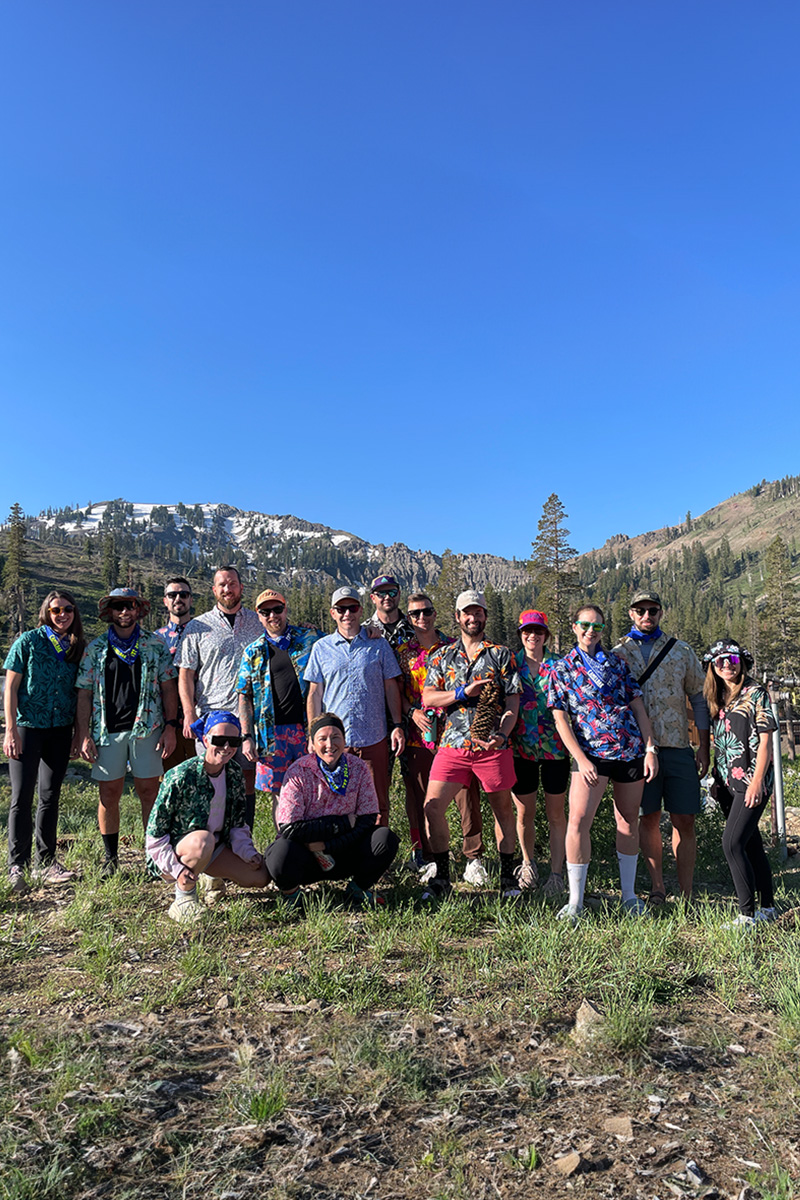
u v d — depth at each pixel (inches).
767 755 214.2
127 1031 147.4
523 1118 122.3
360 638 253.0
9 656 243.8
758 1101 126.8
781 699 592.4
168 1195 104.9
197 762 211.9
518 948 187.0
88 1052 138.6
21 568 4539.9
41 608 250.2
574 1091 129.7
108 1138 115.9
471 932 201.6
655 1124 120.6
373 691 251.8
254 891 229.5
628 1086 131.0
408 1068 133.7
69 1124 117.7
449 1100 126.3
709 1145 115.3
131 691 251.0
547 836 299.7
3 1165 108.6
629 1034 143.0
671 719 241.8
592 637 221.1
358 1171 110.0
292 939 191.8
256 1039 145.3
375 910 209.5
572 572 2812.5
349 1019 151.9
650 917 207.3
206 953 182.9
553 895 236.1
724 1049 143.3
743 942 190.4
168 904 223.1
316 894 221.9
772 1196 102.7
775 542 4099.4
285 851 207.9
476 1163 111.7
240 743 216.1
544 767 251.8
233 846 215.9
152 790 258.4
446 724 236.2
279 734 241.0
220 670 257.4
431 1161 111.7
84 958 180.5
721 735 227.5
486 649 231.5
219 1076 133.4
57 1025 148.7
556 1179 108.4
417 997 160.4
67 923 205.8
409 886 238.5
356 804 218.1
